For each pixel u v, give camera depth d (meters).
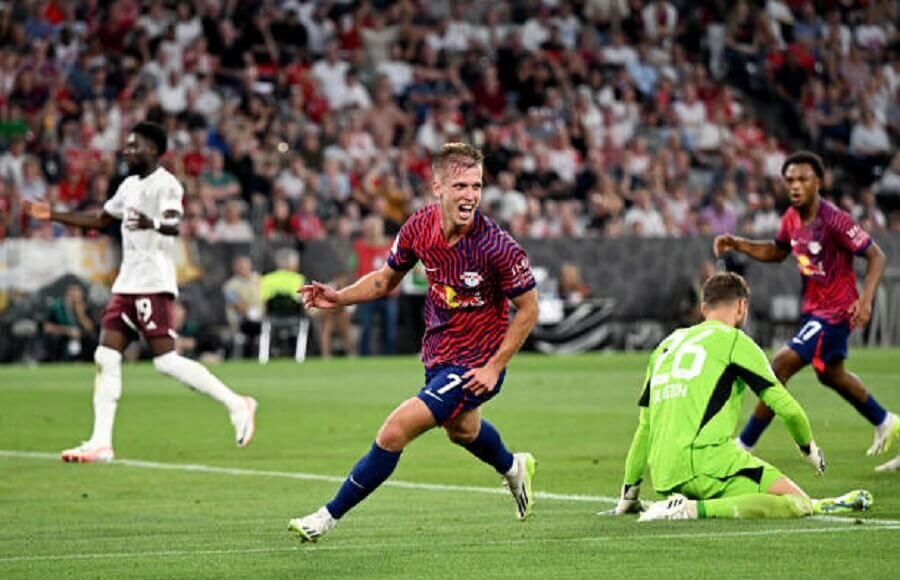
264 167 69.19
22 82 69.31
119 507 23.41
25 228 63.41
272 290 63.00
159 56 72.19
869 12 88.81
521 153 74.44
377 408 40.84
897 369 52.31
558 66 80.12
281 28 75.69
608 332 67.62
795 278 68.75
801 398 41.84
